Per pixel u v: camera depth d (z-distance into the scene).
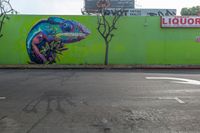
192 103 10.14
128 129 7.39
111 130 7.32
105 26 25.80
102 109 9.30
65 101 10.44
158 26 26.05
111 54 25.94
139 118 8.32
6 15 25.39
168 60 26.25
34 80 15.65
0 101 10.46
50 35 25.73
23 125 7.70
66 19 25.80
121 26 25.88
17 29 25.53
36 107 9.55
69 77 16.92
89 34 25.81
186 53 26.25
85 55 25.92
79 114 8.72
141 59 26.08
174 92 12.13
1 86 13.66
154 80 15.71
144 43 26.05
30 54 25.67
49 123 7.86
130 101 10.45
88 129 7.39
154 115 8.62
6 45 25.52
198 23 26.00
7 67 23.48
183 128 7.47
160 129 7.39
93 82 14.91
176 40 26.17
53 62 25.86
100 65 24.77
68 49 25.84
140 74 18.67
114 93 11.91
